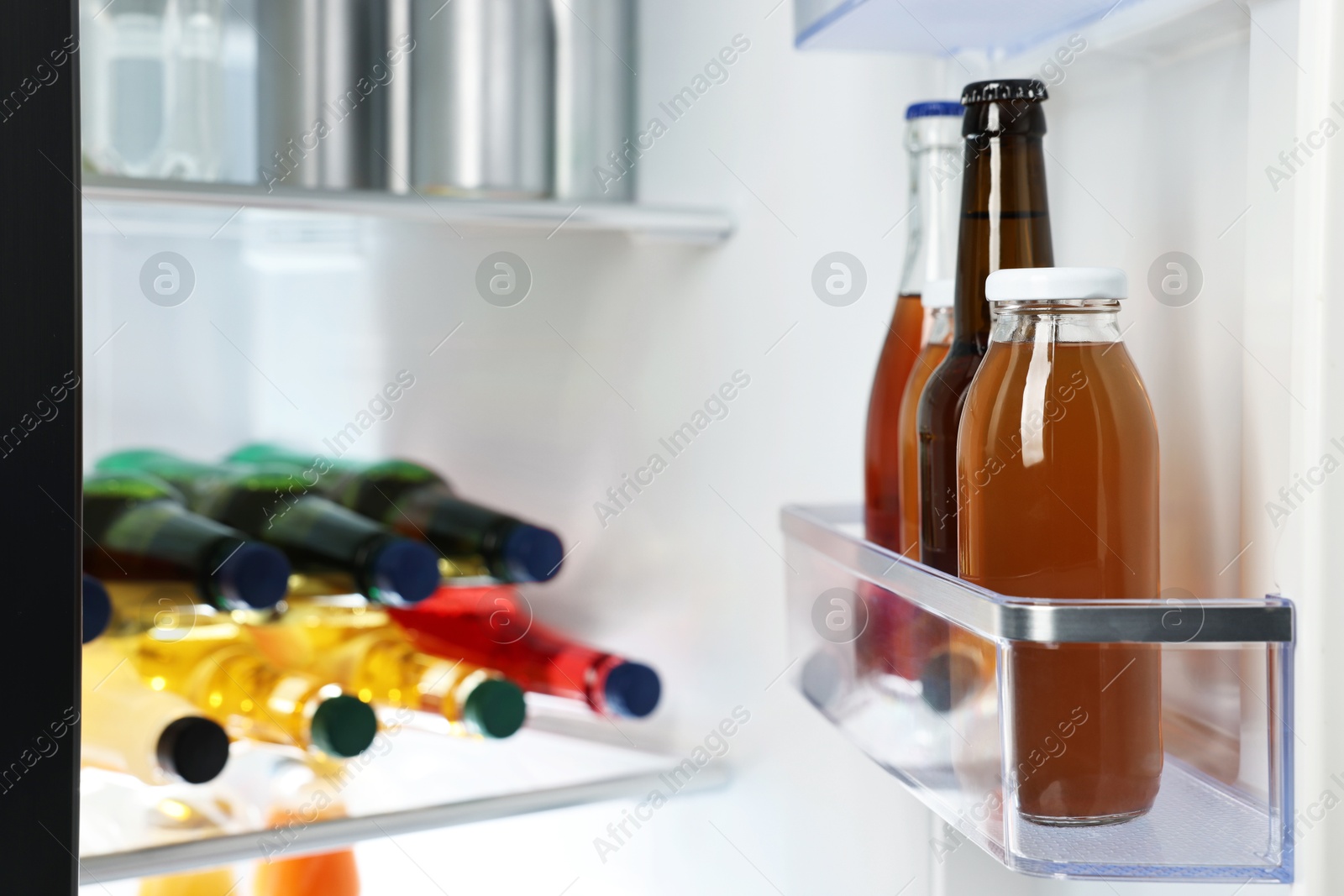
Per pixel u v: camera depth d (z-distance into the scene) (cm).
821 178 68
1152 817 40
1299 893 38
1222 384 44
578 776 75
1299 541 39
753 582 71
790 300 69
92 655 74
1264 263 41
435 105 68
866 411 62
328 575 81
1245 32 43
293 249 84
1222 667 41
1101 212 52
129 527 78
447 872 72
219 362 82
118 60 63
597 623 83
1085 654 39
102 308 78
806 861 67
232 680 75
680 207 72
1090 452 40
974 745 41
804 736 67
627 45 75
